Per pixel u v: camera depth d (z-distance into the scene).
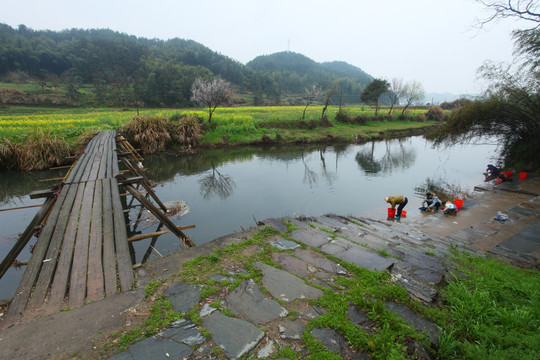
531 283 4.08
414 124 38.91
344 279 3.56
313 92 45.94
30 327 2.75
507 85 12.11
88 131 18.20
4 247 6.86
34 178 13.27
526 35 10.10
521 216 8.48
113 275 3.66
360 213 9.55
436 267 4.34
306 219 6.70
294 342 2.54
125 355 2.40
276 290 3.32
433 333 2.66
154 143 19.62
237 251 4.29
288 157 19.91
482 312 3.06
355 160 19.41
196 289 3.33
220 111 37.66
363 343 2.46
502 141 15.08
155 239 7.20
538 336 2.63
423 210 9.65
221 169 16.03
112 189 7.24
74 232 4.91
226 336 2.61
